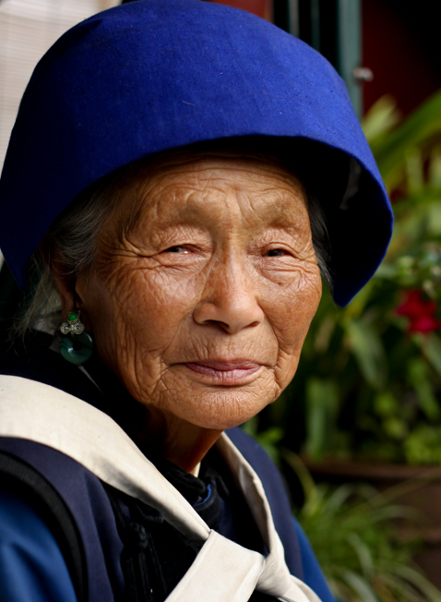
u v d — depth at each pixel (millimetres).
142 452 782
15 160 726
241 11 731
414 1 4281
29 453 600
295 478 2199
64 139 658
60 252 756
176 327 688
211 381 697
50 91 686
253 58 665
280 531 1001
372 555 1926
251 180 689
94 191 701
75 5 1599
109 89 649
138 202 674
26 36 1560
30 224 699
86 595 603
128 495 690
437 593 1898
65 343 765
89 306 755
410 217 2482
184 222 676
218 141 682
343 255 990
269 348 729
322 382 2256
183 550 736
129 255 684
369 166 746
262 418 2312
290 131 642
